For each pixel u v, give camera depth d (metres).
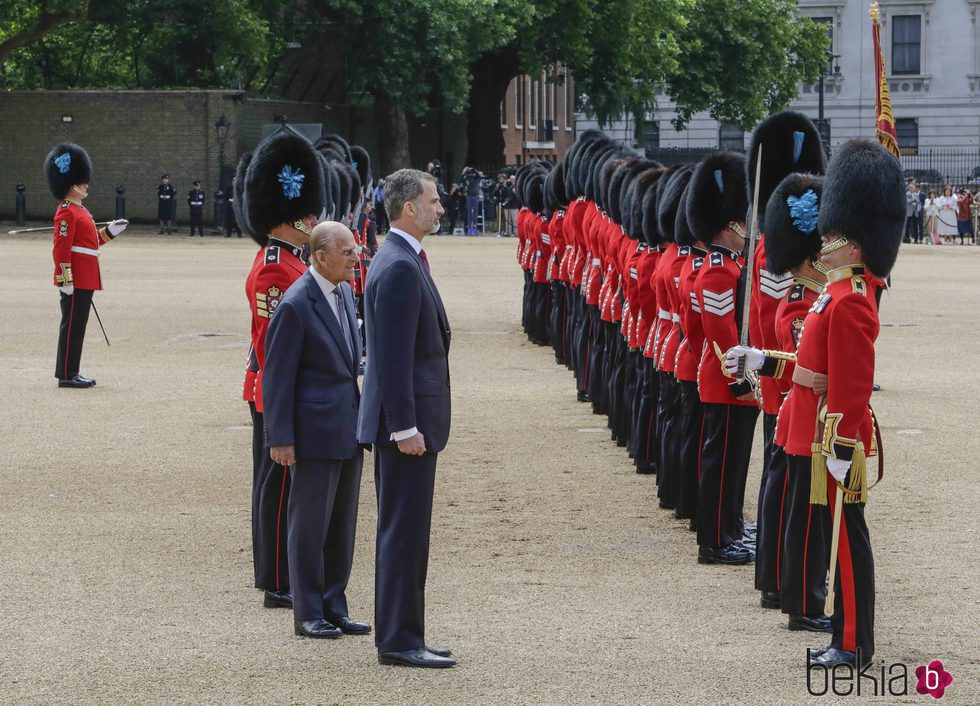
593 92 74.31
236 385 21.64
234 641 10.07
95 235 21.44
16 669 9.45
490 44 64.75
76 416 18.98
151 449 16.86
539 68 68.81
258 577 11.11
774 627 10.33
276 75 76.00
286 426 10.06
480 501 14.37
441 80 65.06
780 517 10.63
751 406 12.07
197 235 64.94
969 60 86.31
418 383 9.42
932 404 19.75
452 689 9.03
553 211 24.66
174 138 68.00
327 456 10.13
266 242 11.69
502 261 48.97
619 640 10.03
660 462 14.09
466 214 67.88
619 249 16.69
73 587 11.39
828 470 9.24
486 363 24.16
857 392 8.96
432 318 9.48
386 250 9.44
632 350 16.06
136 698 8.90
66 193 21.28
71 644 9.98
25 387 21.38
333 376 10.25
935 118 86.88
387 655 9.52
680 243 12.97
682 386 12.87
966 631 10.14
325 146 24.09
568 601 11.02
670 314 13.70
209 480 15.27
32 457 16.38
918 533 12.88
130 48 73.44
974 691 8.93
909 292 38.16
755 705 8.70
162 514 13.79
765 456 11.00
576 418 18.97
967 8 86.06
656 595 11.18
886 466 15.70
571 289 20.94
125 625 10.42
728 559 12.11
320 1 65.31
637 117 78.12
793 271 10.33
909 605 10.76
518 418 18.95
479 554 12.40
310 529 10.19
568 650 9.80
